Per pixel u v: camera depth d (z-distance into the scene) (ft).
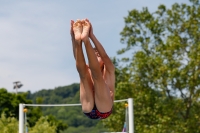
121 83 145.28
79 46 33.71
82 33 33.19
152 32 152.56
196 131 140.36
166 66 140.46
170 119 137.59
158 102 143.74
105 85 34.88
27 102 207.62
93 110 36.27
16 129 150.51
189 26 148.66
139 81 147.84
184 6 152.56
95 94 35.09
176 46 141.08
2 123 151.74
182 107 143.95
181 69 142.61
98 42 36.19
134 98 144.05
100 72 34.12
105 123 152.35
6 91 200.85
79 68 34.94
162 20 154.81
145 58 142.92
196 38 148.77
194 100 142.31
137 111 145.18
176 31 152.46
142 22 155.53
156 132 135.03
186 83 140.67
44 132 154.71
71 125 433.07
